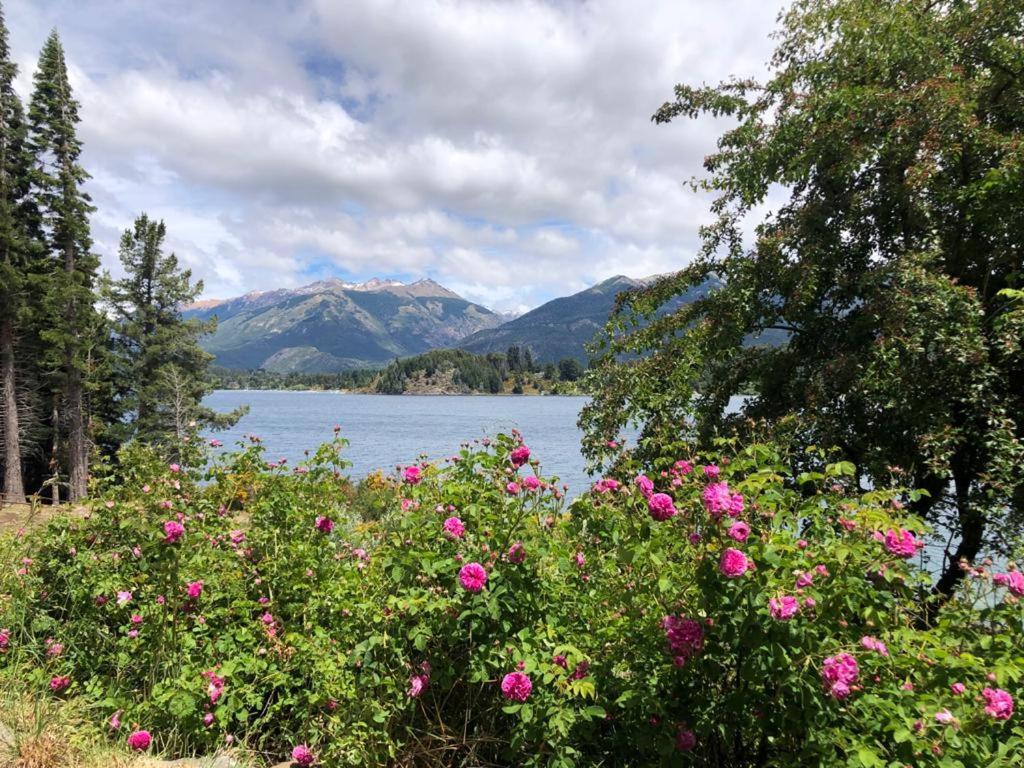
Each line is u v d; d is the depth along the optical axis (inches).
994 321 197.9
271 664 142.6
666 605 99.9
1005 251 226.7
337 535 187.3
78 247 1101.7
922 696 82.9
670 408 252.8
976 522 214.7
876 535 94.0
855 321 240.1
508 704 102.7
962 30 236.5
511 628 111.5
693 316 277.6
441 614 110.2
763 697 91.7
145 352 1241.4
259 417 4247.0
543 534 120.6
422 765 115.6
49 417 1138.0
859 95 232.5
